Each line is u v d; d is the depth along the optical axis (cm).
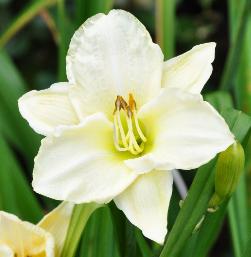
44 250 60
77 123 60
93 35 60
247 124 60
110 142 60
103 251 67
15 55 138
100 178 57
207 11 139
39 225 60
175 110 57
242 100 86
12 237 60
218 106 76
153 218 56
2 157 78
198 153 56
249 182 81
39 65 139
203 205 58
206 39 138
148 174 57
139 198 57
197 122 56
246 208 78
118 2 137
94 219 67
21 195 79
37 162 57
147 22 136
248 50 87
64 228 60
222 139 55
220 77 136
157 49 60
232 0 87
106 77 60
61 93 60
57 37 90
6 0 136
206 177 59
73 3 139
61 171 57
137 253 61
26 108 59
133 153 59
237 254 73
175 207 76
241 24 82
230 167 58
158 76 60
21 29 137
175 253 58
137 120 59
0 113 86
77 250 63
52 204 84
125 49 60
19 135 85
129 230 60
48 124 59
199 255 61
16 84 86
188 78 60
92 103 60
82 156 58
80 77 60
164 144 57
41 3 88
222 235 123
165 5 86
